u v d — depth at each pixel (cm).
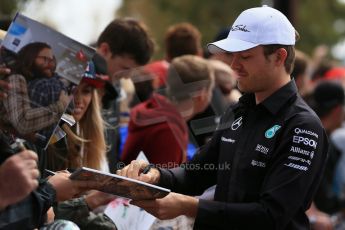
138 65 595
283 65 431
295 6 1014
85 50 346
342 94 810
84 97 481
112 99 566
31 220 354
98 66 515
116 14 2092
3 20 529
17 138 356
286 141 415
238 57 430
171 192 420
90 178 381
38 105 345
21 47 341
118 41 588
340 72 1100
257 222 405
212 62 687
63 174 393
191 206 412
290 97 428
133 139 561
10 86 342
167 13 2364
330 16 2730
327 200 760
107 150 542
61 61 345
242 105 445
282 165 412
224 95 668
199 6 2412
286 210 404
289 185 407
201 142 591
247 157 426
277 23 430
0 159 346
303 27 2611
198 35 726
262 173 421
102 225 458
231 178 431
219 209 411
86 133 497
